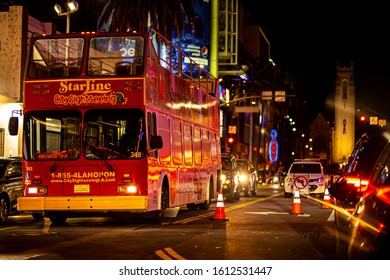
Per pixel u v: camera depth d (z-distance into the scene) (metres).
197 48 84.44
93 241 16.95
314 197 44.44
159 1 49.94
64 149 20.80
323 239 17.52
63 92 20.94
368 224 7.64
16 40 38.53
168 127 23.45
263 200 40.56
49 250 15.08
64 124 20.91
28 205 20.80
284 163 172.62
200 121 29.12
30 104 21.16
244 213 27.70
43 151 20.92
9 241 16.97
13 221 24.78
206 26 85.81
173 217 25.59
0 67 38.47
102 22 52.06
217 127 33.28
